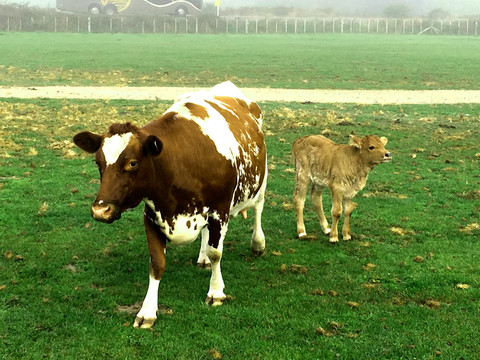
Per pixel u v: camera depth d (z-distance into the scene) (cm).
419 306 600
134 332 564
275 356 542
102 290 619
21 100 1409
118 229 731
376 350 547
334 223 709
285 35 4384
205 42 3453
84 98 1480
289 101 1518
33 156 956
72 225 738
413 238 723
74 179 870
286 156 1002
